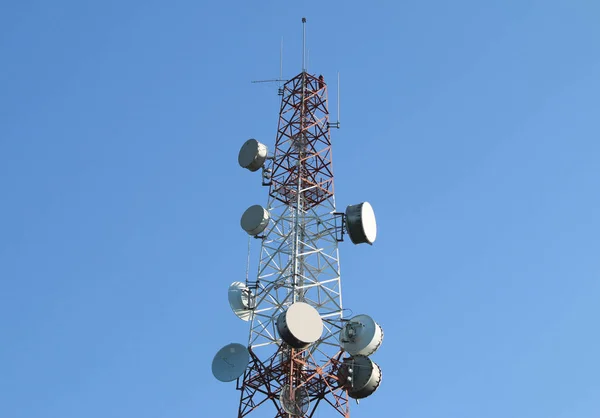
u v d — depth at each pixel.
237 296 54.62
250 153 60.44
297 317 48.75
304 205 58.25
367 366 51.53
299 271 54.50
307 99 63.75
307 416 49.44
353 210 55.03
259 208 57.16
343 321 53.03
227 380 51.62
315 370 51.00
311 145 61.31
